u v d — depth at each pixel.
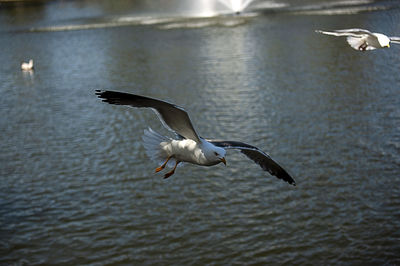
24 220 16.86
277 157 20.73
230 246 15.08
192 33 49.97
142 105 6.57
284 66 35.91
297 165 19.97
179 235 15.73
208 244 15.22
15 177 20.11
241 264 14.30
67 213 17.23
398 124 23.72
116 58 41.78
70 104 29.95
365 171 19.20
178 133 7.22
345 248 14.74
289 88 30.55
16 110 29.31
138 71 37.16
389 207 16.69
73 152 22.45
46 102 30.66
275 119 25.16
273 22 52.81
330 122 24.44
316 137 22.62
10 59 43.94
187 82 33.19
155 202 17.75
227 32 49.09
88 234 15.98
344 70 34.34
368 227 15.66
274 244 15.08
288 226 15.90
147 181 19.33
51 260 14.80
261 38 45.38
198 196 18.02
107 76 36.34
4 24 62.31
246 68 35.81
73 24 59.16
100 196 18.31
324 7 60.03
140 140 23.66
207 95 29.92
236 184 18.72
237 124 24.75
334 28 47.00
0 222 16.78
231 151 21.47
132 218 16.78
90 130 25.28
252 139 22.77
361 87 30.11
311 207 16.92
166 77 34.88
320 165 19.89
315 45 41.62
